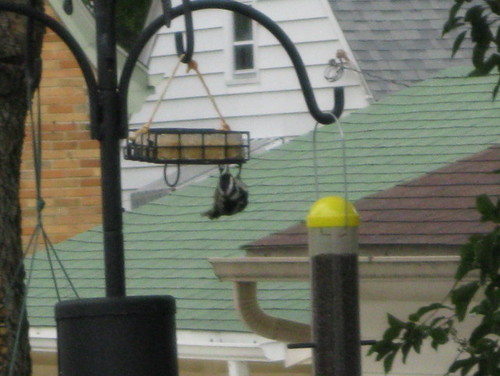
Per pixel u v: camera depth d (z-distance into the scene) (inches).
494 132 1649.9
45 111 1931.6
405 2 2647.6
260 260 1253.7
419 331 919.7
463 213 1244.5
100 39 757.9
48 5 1963.6
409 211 1282.0
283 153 1836.9
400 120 1776.6
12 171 966.4
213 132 991.6
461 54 2605.8
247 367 1429.6
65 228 1931.6
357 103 2480.3
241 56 2554.1
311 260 973.2
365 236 1221.7
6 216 960.9
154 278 1600.6
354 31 2524.6
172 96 2588.6
